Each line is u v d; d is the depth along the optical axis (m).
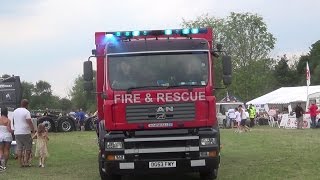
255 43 83.25
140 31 11.95
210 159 10.96
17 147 15.87
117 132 11.08
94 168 15.45
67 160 17.75
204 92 11.05
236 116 35.31
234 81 77.94
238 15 83.38
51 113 40.41
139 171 11.03
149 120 10.98
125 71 11.21
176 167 10.98
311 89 48.25
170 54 11.33
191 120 10.98
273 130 35.09
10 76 30.09
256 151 19.23
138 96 11.02
